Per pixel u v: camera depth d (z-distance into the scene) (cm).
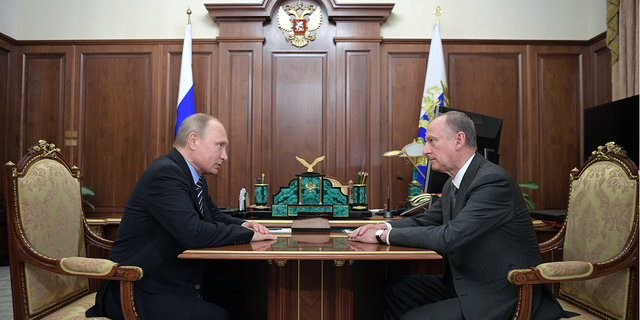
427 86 393
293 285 161
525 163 413
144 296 159
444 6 419
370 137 406
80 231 200
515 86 417
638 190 154
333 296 160
